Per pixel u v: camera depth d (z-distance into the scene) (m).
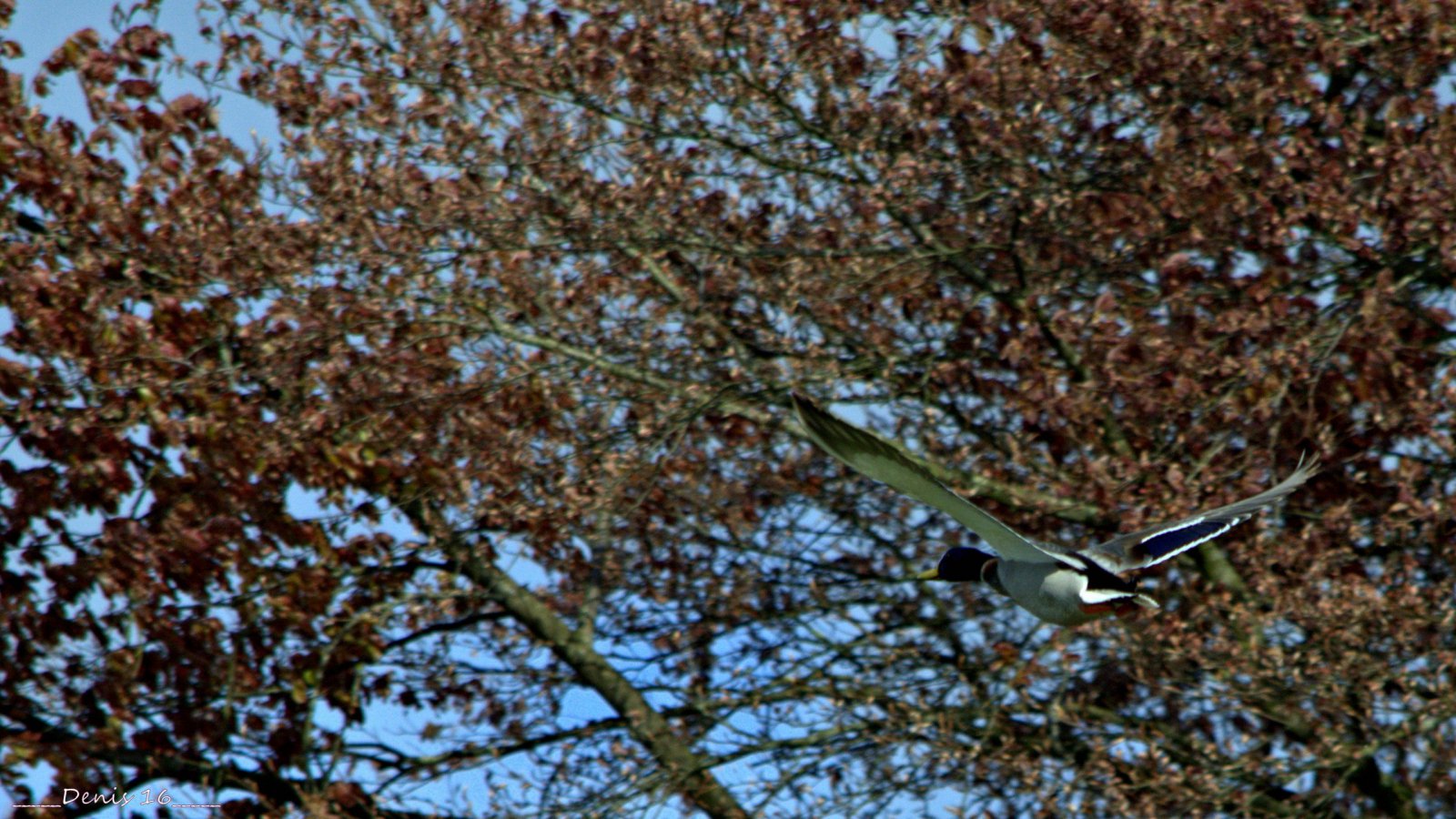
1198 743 18.88
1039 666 19.69
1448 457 20.14
